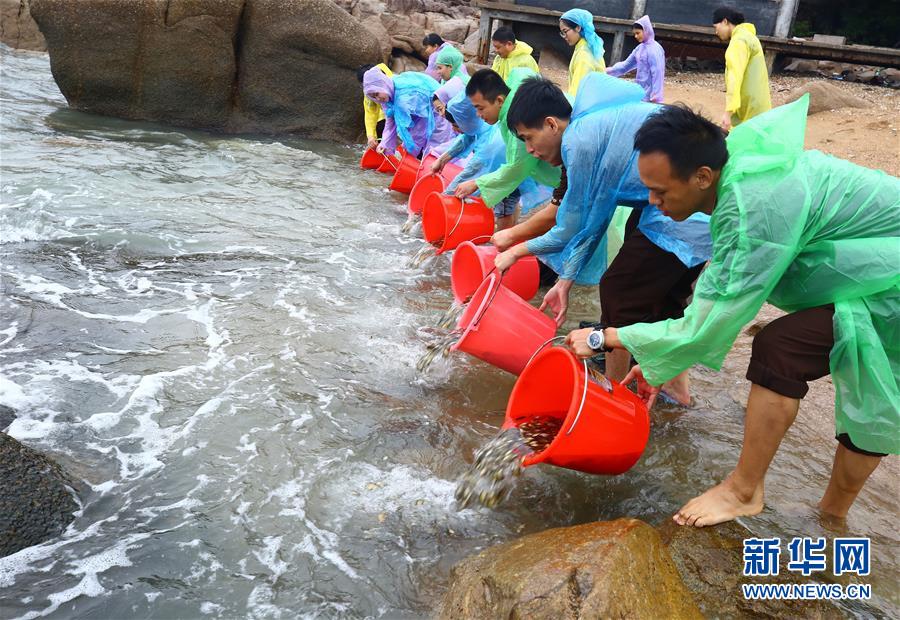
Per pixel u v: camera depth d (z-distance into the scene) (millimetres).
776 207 2375
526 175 4613
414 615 2506
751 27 7195
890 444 2572
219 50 10008
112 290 4812
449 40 15930
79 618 2436
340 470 3191
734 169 2424
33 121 9523
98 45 9930
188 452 3252
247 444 3322
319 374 3924
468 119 5613
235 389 3736
